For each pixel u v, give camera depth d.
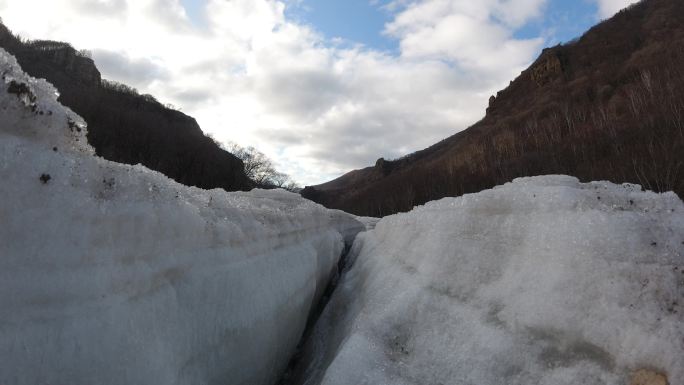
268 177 70.62
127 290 2.78
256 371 4.61
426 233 5.34
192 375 3.32
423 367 3.45
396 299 4.46
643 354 2.24
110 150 35.03
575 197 3.28
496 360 2.94
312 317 8.10
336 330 6.05
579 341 2.60
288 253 6.30
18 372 2.02
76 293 2.38
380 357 3.65
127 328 2.65
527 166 34.81
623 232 2.75
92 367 2.35
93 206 2.57
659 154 20.77
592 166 26.83
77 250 2.43
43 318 2.20
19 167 2.20
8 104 2.20
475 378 2.96
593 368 2.44
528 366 2.76
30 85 2.42
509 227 3.74
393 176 78.50
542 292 2.98
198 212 3.82
